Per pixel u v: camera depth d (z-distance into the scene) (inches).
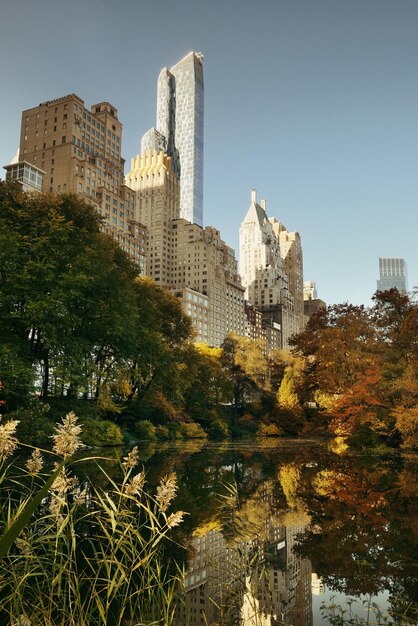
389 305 1427.2
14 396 1032.2
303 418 2297.0
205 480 678.5
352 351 1316.4
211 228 7298.2
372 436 1293.1
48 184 4872.0
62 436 150.6
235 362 2918.3
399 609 236.2
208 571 288.8
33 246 1050.7
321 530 389.4
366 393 1234.0
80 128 4992.6
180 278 6889.8
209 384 2719.0
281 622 219.8
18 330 1114.7
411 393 1155.3
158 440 1846.7
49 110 4970.5
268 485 639.8
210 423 2527.1
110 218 5088.6
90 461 856.3
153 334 1590.8
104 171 5172.2
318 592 259.3
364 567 299.3
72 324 1104.2
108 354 1417.3
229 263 7544.3
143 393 1806.1
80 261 1125.7
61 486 159.0
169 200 7165.4
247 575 274.4
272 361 2974.9
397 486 629.0
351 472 792.3
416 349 1243.2
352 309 1444.4
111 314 1245.1
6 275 1032.8
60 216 1125.7
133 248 5423.2
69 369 1090.1
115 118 5556.1
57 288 1050.1
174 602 242.4
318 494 566.9
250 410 3009.4
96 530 347.9
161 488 168.2
